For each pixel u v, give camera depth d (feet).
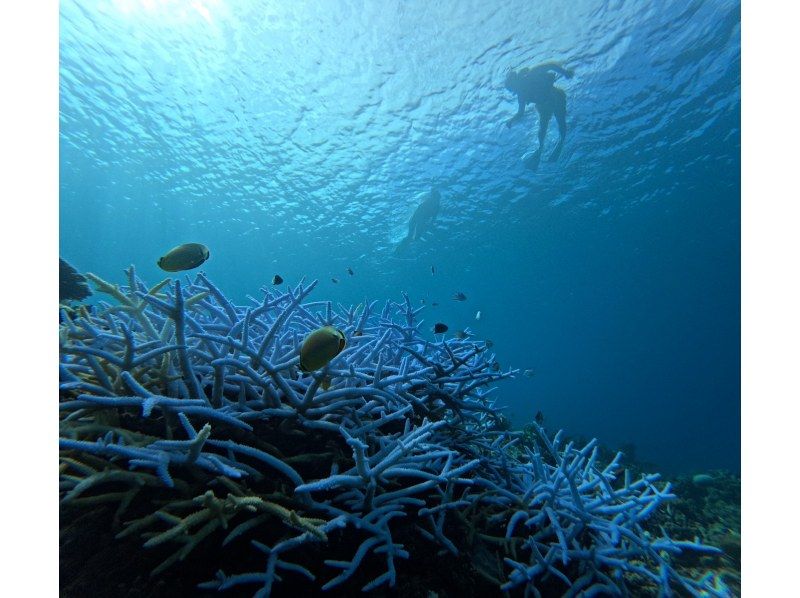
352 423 8.48
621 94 44.27
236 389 8.18
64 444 5.31
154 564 6.07
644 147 54.13
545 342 247.29
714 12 34.65
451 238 87.66
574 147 53.98
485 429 13.44
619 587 9.13
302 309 11.62
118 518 6.24
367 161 61.26
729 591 9.68
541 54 39.11
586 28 36.24
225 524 5.66
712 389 208.44
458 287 130.72
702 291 135.44
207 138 62.59
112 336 7.90
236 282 153.17
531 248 92.73
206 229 105.40
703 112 47.44
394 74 43.62
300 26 38.91
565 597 8.36
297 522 6.05
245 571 6.36
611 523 9.61
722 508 22.94
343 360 9.59
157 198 90.33
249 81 48.47
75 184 88.28
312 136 57.41
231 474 5.81
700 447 111.75
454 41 38.52
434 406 11.43
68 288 16.03
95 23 42.73
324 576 6.84
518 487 10.60
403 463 8.21
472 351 11.05
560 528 8.96
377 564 7.29
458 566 8.07
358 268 116.47
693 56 39.27
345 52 41.47
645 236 87.10
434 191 62.13
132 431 6.89
